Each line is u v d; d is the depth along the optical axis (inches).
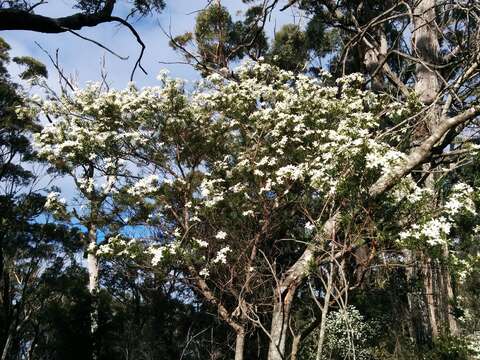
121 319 468.1
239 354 268.4
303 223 302.5
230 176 318.3
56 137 318.7
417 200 164.7
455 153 207.6
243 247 284.2
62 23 75.1
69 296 569.6
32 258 642.8
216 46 457.4
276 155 305.1
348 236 175.9
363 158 163.6
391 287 310.8
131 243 277.9
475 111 211.3
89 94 330.6
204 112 334.3
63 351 437.4
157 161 328.8
